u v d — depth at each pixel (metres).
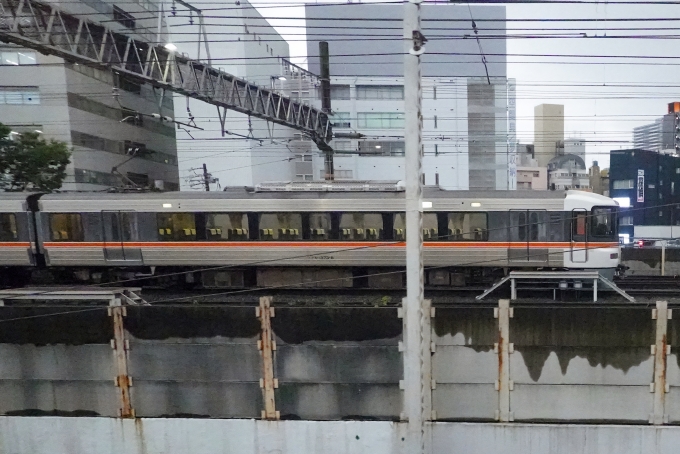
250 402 8.79
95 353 8.87
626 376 8.16
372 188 12.58
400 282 12.84
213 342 8.71
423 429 7.60
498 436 8.41
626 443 8.22
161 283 13.68
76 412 9.03
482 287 12.63
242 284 13.30
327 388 8.66
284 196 12.66
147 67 12.52
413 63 6.14
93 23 11.55
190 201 12.73
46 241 12.98
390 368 8.49
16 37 10.05
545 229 11.99
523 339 8.25
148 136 30.52
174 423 8.77
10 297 9.37
